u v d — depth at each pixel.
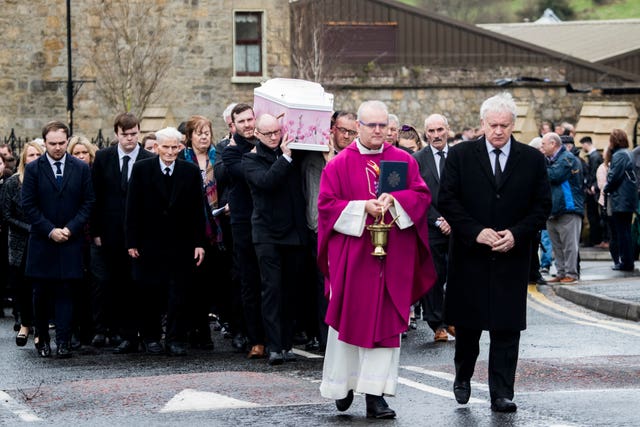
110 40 44.44
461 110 49.44
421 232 11.36
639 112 53.50
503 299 11.45
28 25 44.25
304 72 48.72
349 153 11.55
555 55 54.88
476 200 11.56
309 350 16.16
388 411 11.09
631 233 25.70
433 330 17.00
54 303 16.66
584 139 33.00
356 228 11.17
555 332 17.34
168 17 44.91
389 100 49.09
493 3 94.25
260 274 15.08
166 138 15.74
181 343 16.03
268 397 12.24
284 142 14.60
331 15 52.03
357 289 11.19
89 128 44.41
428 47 54.25
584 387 12.74
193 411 11.52
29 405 12.10
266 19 45.84
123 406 11.88
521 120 43.00
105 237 16.52
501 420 10.88
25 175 15.90
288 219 14.86
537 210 11.55
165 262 15.84
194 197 15.91
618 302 19.52
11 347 17.20
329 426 10.74
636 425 10.55
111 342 17.27
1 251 20.84
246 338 16.44
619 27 70.44
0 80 44.25
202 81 45.28
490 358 11.52
